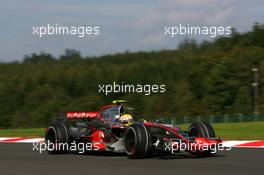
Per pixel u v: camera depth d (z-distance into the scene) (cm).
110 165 3750
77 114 4872
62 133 4762
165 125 4300
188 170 3372
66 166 3741
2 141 6650
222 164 3675
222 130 8181
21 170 3538
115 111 4616
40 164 3903
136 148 4094
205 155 4294
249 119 16962
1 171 3491
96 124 4681
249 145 5278
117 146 4416
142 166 3647
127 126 4384
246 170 3325
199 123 4278
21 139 6919
